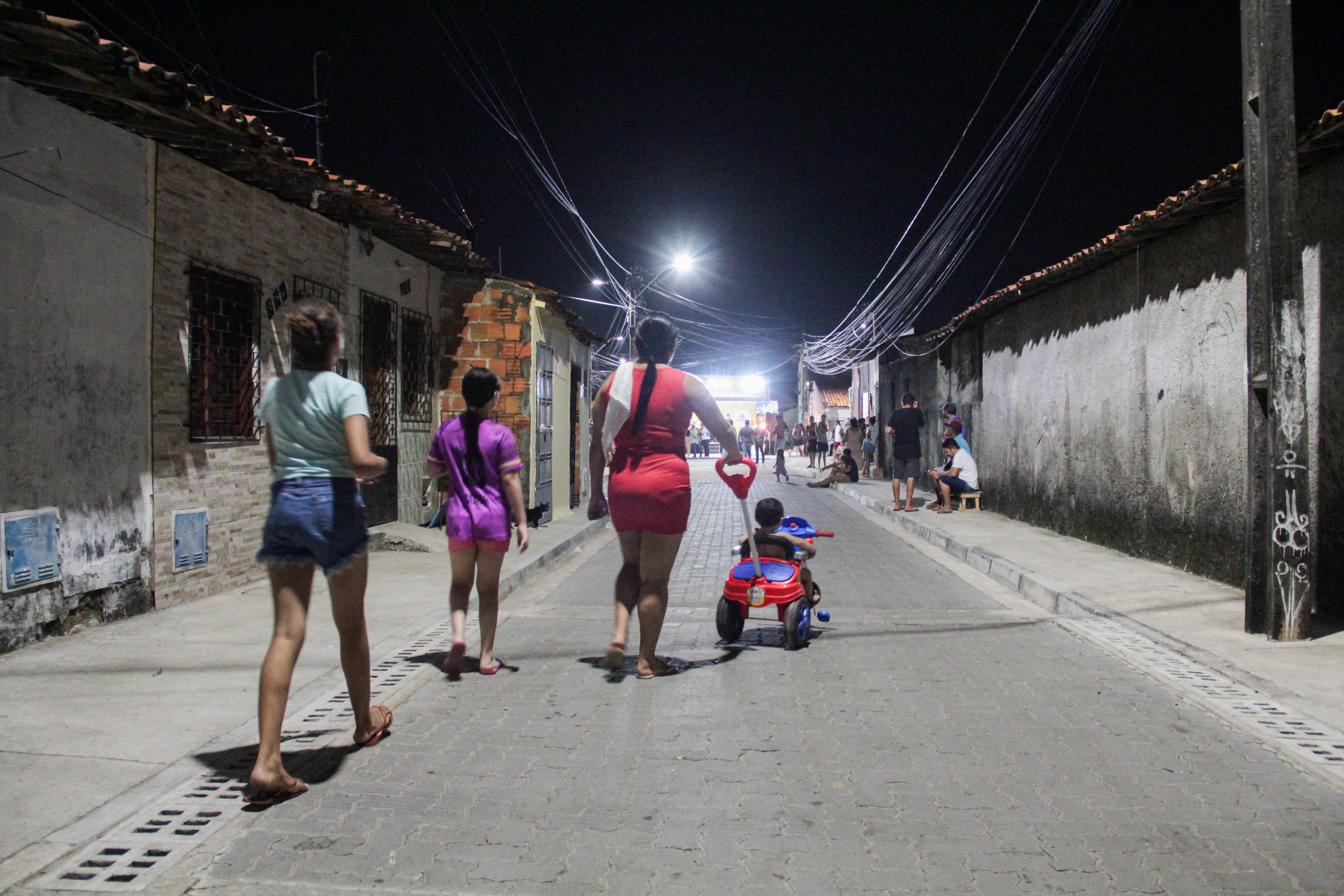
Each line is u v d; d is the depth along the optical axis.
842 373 41.34
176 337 7.19
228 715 4.55
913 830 3.37
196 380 7.53
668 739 4.37
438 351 13.25
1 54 5.06
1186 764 4.04
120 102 5.95
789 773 3.93
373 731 4.26
